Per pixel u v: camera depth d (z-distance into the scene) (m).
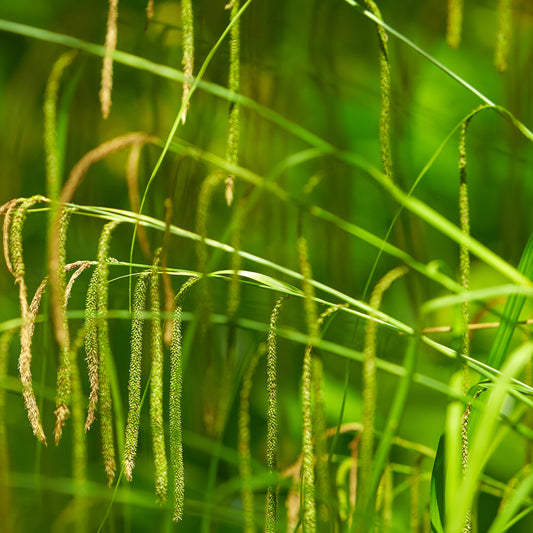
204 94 2.08
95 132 2.22
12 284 2.33
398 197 1.78
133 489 2.10
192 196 2.01
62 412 1.79
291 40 2.17
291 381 2.14
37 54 2.23
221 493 1.95
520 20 2.13
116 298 2.17
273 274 2.10
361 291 2.50
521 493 1.72
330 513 1.84
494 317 2.19
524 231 2.18
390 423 1.72
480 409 1.83
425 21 2.50
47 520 2.03
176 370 1.83
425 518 1.92
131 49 2.23
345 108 2.73
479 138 2.58
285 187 2.11
